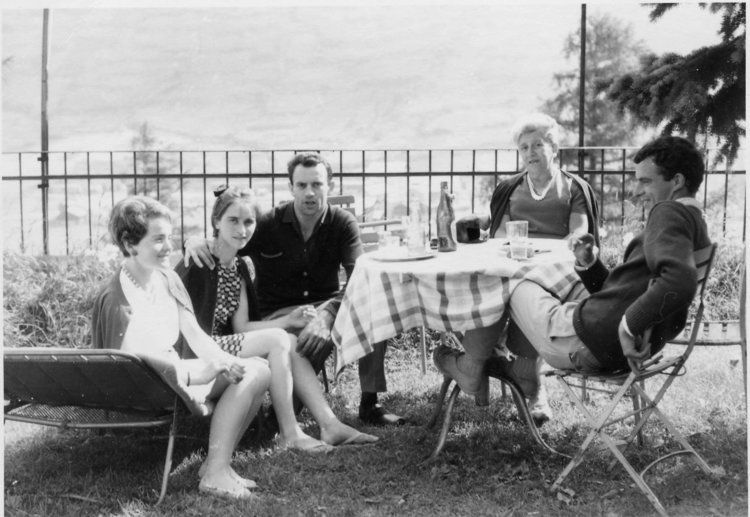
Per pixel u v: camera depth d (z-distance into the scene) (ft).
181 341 11.89
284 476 10.77
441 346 11.78
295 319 12.53
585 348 9.78
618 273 9.64
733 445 11.18
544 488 10.15
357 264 11.75
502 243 13.14
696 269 9.14
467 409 13.52
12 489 10.50
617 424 12.35
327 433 11.89
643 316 8.91
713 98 20.65
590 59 72.49
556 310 10.10
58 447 12.15
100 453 11.91
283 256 13.62
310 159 13.32
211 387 10.80
